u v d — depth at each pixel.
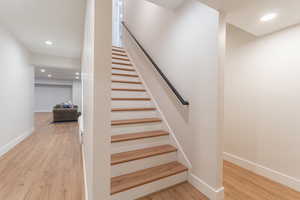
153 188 1.67
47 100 10.36
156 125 2.42
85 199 1.66
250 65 2.30
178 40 2.15
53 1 2.12
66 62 4.76
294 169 1.85
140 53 3.34
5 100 3.02
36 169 2.36
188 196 1.65
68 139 3.99
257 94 2.22
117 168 1.68
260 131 2.19
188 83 1.96
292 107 1.87
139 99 2.72
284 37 1.93
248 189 1.83
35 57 4.35
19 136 3.67
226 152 2.65
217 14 1.55
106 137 1.18
